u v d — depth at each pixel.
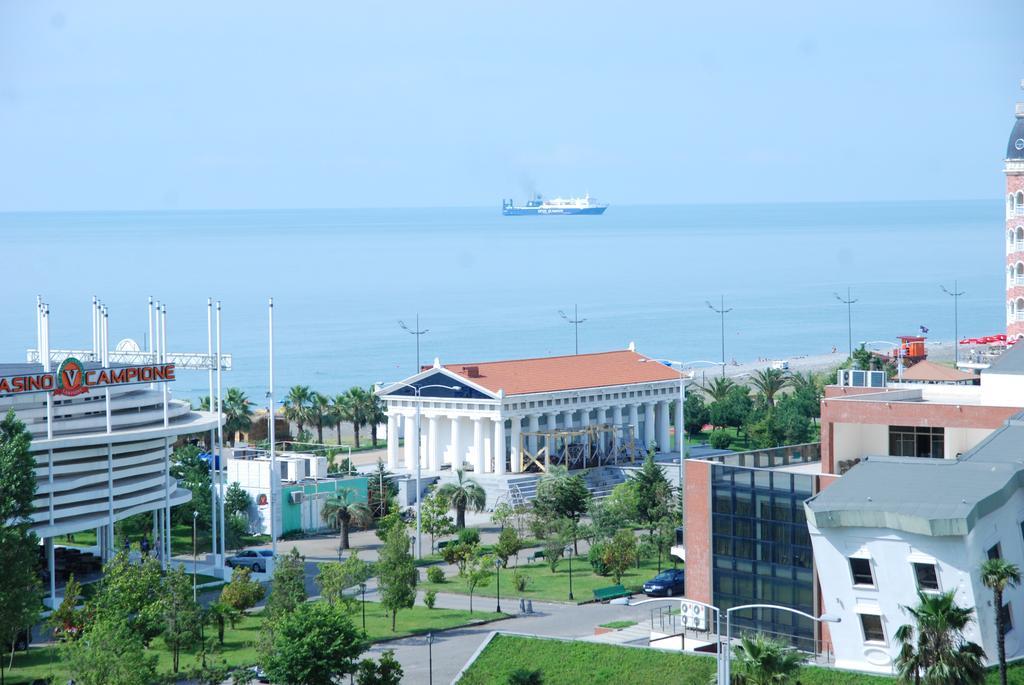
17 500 185.12
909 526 139.62
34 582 177.75
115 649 157.75
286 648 155.50
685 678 157.12
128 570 181.25
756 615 166.12
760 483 164.62
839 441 173.88
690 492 171.62
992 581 135.25
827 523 144.88
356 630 162.38
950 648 130.38
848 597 147.88
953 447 169.50
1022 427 161.88
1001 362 175.75
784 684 134.62
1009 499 146.75
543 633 187.50
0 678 165.62
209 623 185.25
